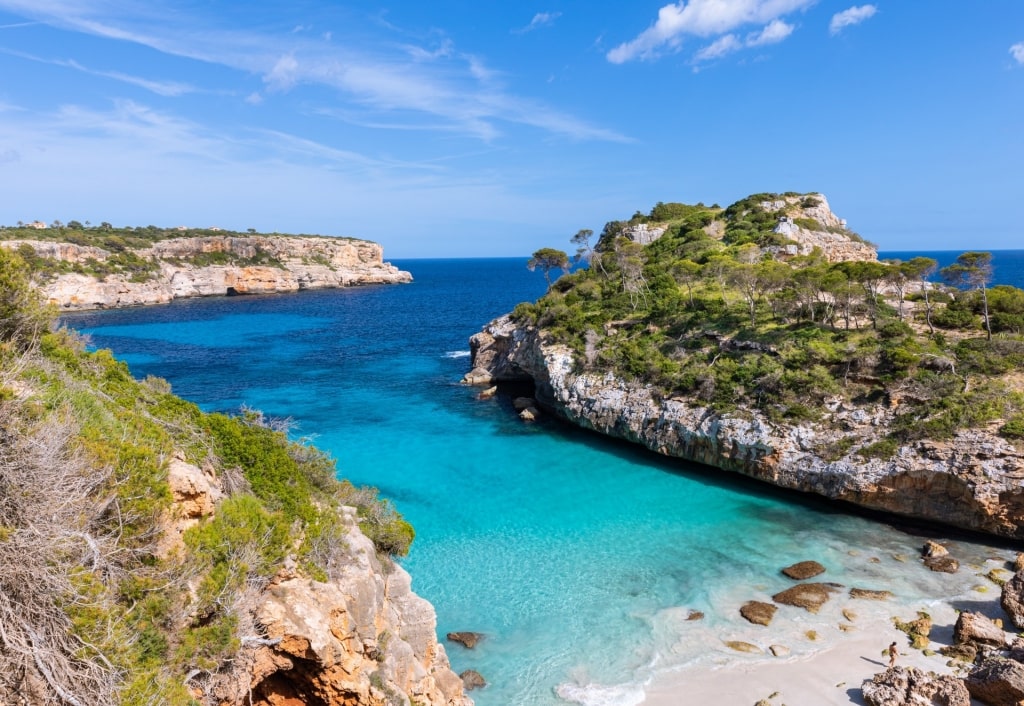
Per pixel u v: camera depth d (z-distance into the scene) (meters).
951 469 33.75
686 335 53.31
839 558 31.83
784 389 41.78
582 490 41.34
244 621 12.31
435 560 31.72
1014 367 37.16
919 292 59.06
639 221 108.25
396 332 113.06
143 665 9.93
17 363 12.63
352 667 13.76
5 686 8.04
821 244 79.31
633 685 22.20
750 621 26.08
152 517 11.87
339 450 48.81
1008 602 25.75
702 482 42.75
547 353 58.34
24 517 9.17
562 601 27.91
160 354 87.94
